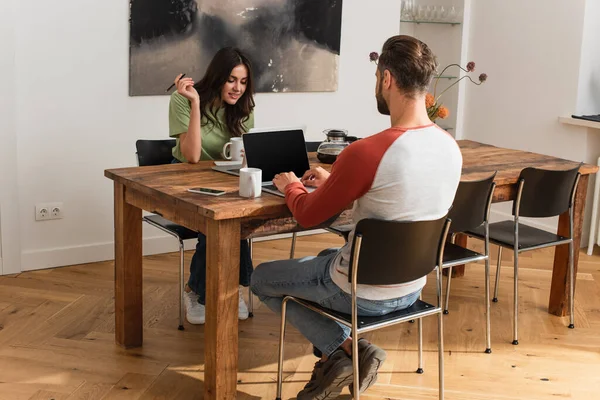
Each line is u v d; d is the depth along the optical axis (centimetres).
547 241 374
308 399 283
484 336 369
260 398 303
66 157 437
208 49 468
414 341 360
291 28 496
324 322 282
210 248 275
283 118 510
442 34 594
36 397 295
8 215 422
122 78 445
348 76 533
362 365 273
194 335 357
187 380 314
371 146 245
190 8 456
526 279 455
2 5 398
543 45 535
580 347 362
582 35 509
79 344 343
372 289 263
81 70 430
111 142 449
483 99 582
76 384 307
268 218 281
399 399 305
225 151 350
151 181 305
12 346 338
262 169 308
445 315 393
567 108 523
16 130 417
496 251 507
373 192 247
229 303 277
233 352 283
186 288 374
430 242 261
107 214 458
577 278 462
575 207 390
